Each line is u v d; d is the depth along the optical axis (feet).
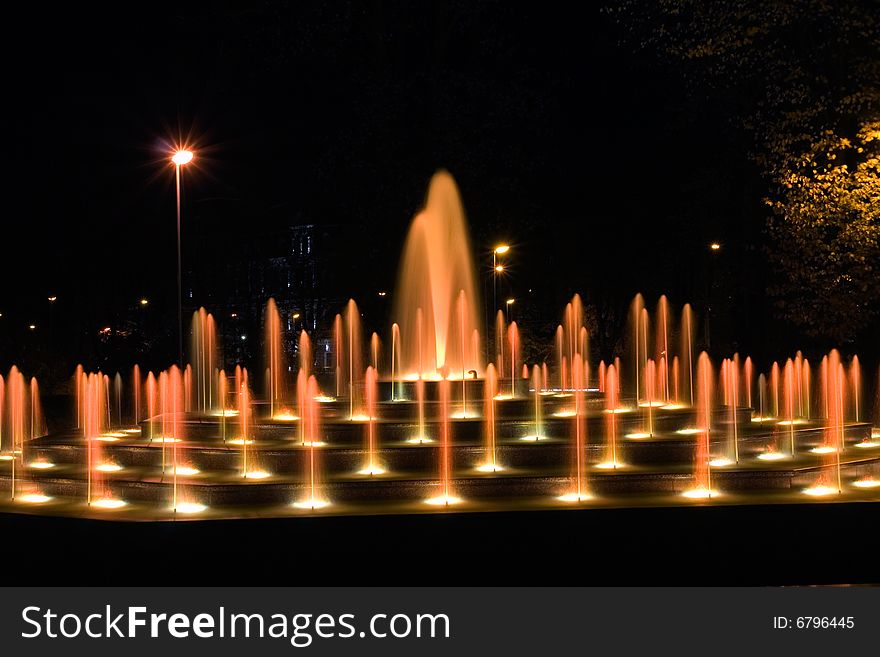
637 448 45.01
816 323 73.46
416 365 76.89
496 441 47.65
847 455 48.03
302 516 34.73
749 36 70.38
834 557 34.04
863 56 68.03
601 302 137.59
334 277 131.34
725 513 34.94
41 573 34.40
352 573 33.37
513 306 139.23
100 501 40.81
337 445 46.62
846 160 71.67
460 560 33.76
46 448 49.62
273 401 56.80
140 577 33.73
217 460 44.96
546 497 39.52
